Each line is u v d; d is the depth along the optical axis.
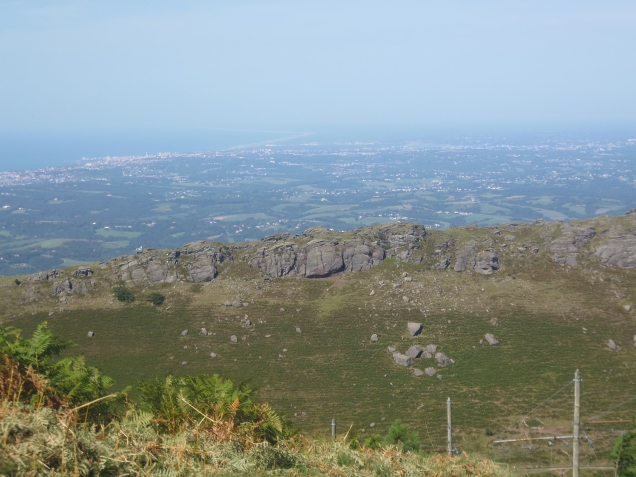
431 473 10.13
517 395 36.03
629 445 18.45
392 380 38.97
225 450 7.45
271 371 40.34
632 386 36.34
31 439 5.68
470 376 39.00
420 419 33.69
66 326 45.44
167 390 9.05
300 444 9.59
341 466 8.64
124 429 7.02
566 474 25.38
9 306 47.84
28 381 7.11
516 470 12.85
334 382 38.81
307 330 45.84
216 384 9.34
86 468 5.75
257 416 9.20
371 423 33.56
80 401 7.51
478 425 32.56
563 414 33.06
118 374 39.19
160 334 44.91
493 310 47.53
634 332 43.62
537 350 41.69
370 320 46.97
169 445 7.03
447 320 46.41
